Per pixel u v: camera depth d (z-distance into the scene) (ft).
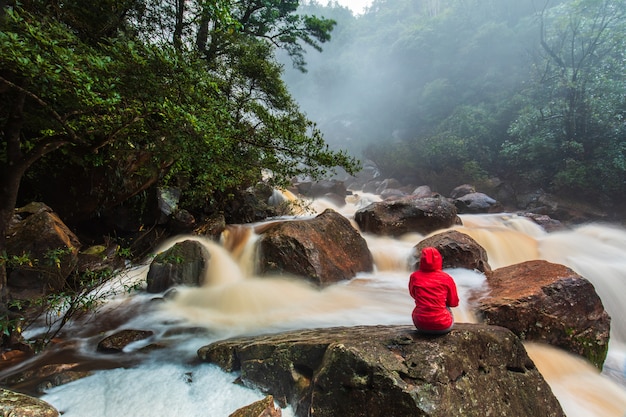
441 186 72.33
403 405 8.47
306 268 21.47
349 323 16.88
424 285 10.94
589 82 52.90
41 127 15.79
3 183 12.43
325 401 9.43
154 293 20.45
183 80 12.81
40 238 16.96
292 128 19.66
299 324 16.75
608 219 47.55
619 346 19.71
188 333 15.83
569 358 15.88
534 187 58.95
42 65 9.11
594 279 26.07
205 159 16.80
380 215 31.40
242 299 19.17
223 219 28.78
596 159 51.11
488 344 10.82
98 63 10.38
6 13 10.10
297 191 58.59
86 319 16.93
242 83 30.83
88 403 10.68
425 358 9.39
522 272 20.31
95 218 25.46
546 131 56.39
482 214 46.09
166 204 27.84
